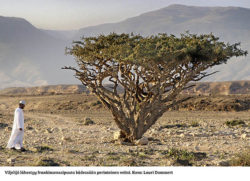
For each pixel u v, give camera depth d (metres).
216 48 25.59
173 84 28.25
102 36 27.45
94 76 28.78
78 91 197.25
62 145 26.59
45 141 29.38
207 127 44.66
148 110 28.08
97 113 95.12
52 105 122.50
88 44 27.16
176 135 34.88
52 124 56.81
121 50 24.70
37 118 74.50
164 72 26.31
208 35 26.97
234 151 22.59
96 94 28.67
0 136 34.19
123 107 29.42
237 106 98.25
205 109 100.50
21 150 21.98
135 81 28.91
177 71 27.08
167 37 27.11
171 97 28.23
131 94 28.58
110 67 27.73
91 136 34.59
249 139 29.84
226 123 49.09
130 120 28.33
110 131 40.69
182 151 21.42
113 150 23.75
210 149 23.92
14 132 22.27
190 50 24.75
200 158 19.91
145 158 20.02
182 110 100.62
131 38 26.56
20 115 22.28
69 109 115.12
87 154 21.47
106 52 25.75
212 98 109.31
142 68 27.14
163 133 37.22
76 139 31.39
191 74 26.98
